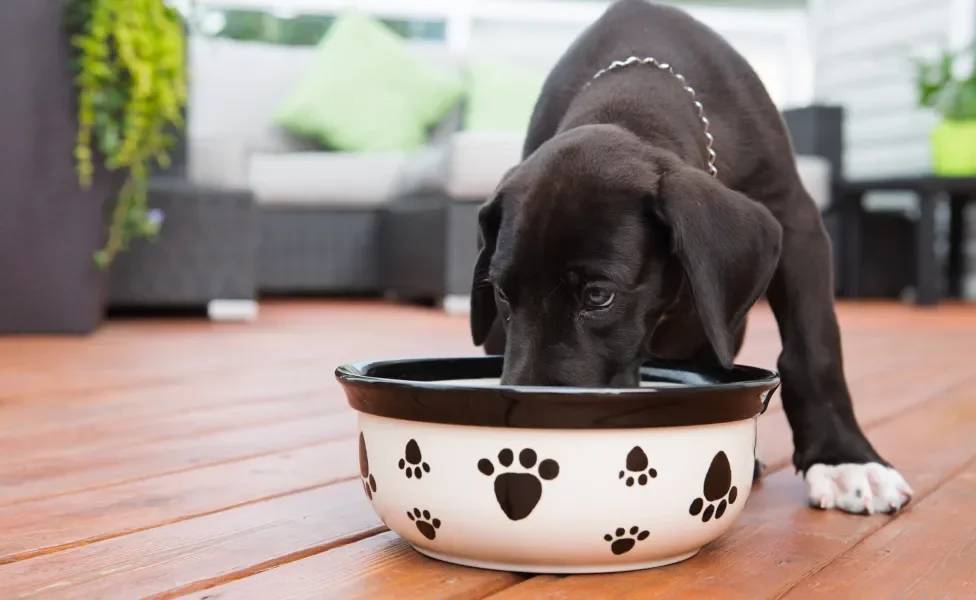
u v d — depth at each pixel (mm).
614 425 983
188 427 1839
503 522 1004
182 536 1174
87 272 3262
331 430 1824
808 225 1506
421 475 1037
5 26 3043
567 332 1229
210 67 5676
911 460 1641
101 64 3039
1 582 1017
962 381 2559
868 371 2750
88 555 1104
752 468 1130
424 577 1034
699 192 1197
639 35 1608
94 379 2389
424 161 4711
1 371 2492
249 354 2904
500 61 5785
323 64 5613
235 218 3996
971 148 5168
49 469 1509
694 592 1001
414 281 4766
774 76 7496
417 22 6879
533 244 1225
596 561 1027
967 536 1224
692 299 1282
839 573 1079
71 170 3184
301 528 1209
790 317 1456
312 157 5234
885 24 6609
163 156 3605
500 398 977
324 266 5227
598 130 1332
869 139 6758
